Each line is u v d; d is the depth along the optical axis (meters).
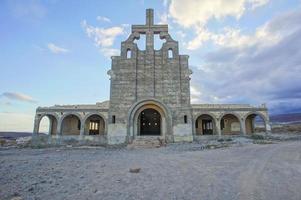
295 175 9.73
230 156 16.69
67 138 34.53
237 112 36.94
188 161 14.70
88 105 38.69
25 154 21.70
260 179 9.12
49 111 36.03
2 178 9.76
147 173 10.82
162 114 33.19
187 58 35.22
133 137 31.89
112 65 34.38
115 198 6.86
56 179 9.55
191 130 32.22
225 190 7.63
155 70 34.41
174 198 6.83
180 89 33.72
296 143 26.50
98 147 29.80
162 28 36.22
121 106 32.91
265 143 27.33
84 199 6.78
